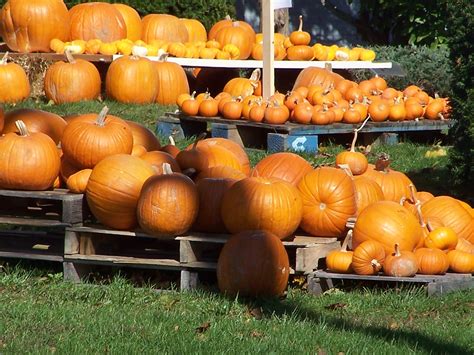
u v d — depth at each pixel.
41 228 12.67
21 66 22.00
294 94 17.83
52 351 8.05
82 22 23.19
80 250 10.89
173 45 22.94
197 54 23.14
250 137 18.17
